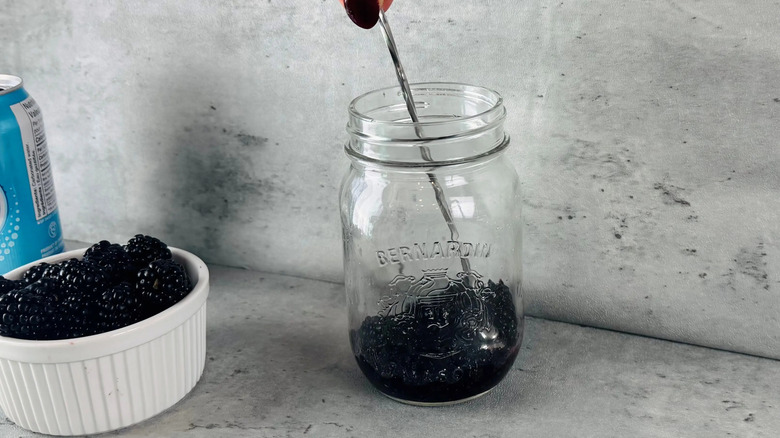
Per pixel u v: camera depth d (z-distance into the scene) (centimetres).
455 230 49
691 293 54
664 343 55
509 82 53
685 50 49
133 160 64
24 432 50
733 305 53
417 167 47
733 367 53
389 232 50
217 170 62
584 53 51
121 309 48
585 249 55
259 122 59
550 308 57
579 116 52
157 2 59
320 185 60
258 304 60
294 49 57
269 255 63
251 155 60
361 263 50
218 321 58
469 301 49
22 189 57
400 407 50
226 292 61
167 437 49
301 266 62
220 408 51
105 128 63
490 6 52
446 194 48
